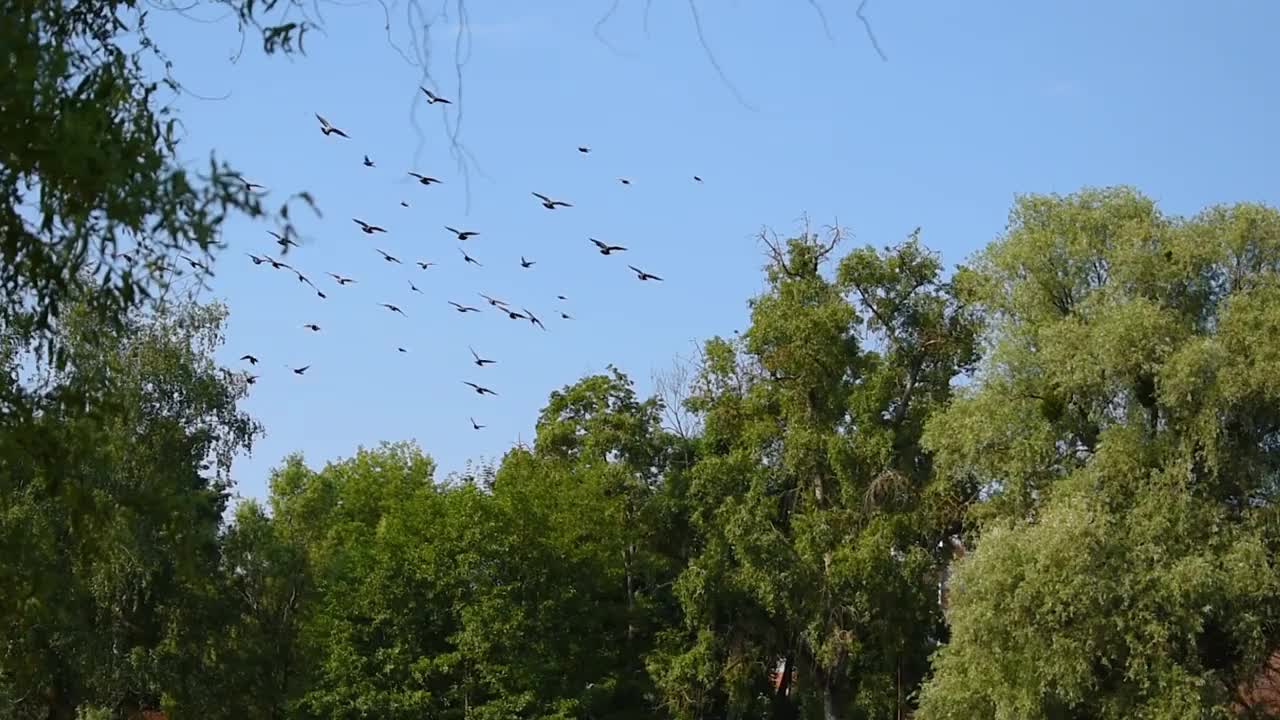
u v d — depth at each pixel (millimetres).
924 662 49344
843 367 48344
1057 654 33281
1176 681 32625
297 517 62938
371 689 45812
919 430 47406
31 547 12297
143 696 44625
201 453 44188
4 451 10555
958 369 48344
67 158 9109
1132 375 36125
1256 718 35062
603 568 51875
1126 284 37875
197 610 43219
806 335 47531
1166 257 37688
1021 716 33656
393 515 50938
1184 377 34438
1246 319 35438
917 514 45562
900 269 48594
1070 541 33812
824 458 47969
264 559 47125
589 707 48125
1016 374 39062
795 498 50062
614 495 56000
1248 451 35750
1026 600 33750
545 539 48781
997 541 35094
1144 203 39781
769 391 49656
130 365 40375
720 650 52656
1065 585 33500
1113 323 36000
